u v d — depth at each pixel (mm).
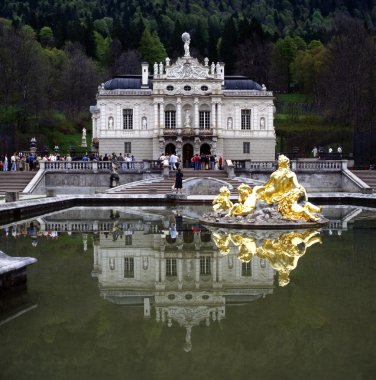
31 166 58438
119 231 23391
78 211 34250
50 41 157000
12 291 12617
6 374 7832
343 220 27531
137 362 8227
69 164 54625
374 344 8883
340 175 55500
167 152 74438
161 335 9406
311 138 107062
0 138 61812
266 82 158375
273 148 74688
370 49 111000
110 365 8094
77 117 122562
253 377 7621
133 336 9375
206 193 49438
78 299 11852
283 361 8180
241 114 74500
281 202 24938
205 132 72688
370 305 11117
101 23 182375
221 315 10516
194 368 7953
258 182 51250
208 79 72875
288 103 134750
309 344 8859
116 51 161125
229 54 161125
